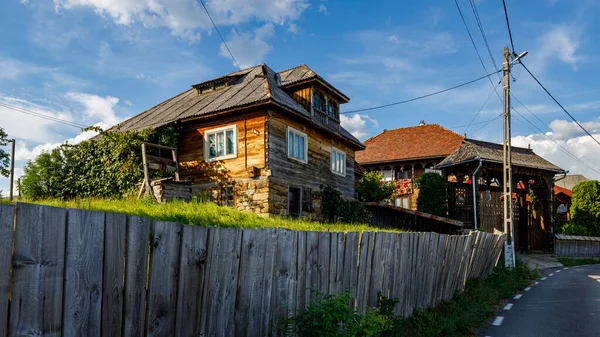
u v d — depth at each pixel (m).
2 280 2.02
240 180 15.87
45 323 2.19
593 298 10.83
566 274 17.91
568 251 27.92
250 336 3.80
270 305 4.09
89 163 16.88
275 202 15.55
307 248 4.75
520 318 8.28
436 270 8.73
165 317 2.94
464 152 26.06
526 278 15.69
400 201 33.75
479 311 8.34
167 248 2.98
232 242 3.62
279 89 18.67
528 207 29.72
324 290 5.02
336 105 21.23
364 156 36.97
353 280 5.70
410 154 34.72
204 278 3.30
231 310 3.57
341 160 21.62
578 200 33.53
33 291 2.14
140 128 17.84
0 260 2.01
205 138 16.89
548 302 10.27
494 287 11.97
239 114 16.22
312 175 18.41
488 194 25.77
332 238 5.27
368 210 23.84
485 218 25.28
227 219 9.30
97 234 2.50
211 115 16.38
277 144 16.02
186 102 20.28
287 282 4.36
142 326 2.77
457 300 9.41
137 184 15.12
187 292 3.13
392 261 6.84
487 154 25.52
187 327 3.12
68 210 2.34
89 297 2.43
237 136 16.17
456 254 10.05
